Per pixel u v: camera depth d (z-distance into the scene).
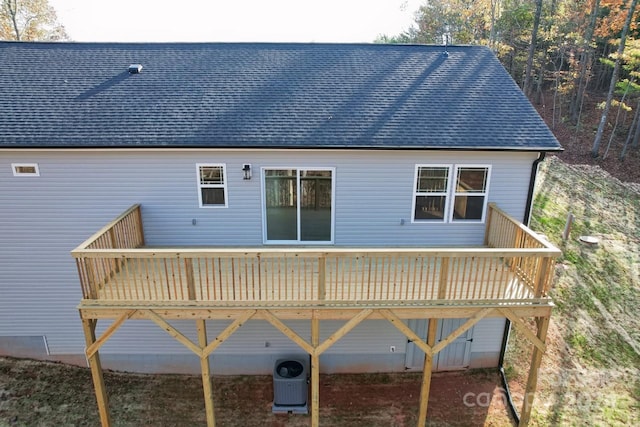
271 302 7.18
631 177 21.23
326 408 8.93
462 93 10.12
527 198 9.08
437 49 11.92
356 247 9.38
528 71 27.19
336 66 11.00
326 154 8.73
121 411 8.77
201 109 9.29
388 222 9.26
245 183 8.93
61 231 9.04
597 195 19.28
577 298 12.48
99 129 8.62
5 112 8.94
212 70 10.67
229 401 9.11
